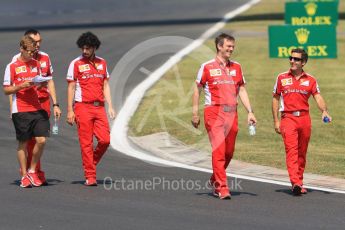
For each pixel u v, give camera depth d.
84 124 44.41
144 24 147.25
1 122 65.81
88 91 44.56
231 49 41.94
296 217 37.59
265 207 39.66
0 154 53.62
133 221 36.28
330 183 46.56
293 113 44.00
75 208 38.75
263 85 84.81
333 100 77.44
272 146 58.72
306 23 99.69
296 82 44.00
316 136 63.47
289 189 44.41
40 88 43.94
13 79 44.12
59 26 149.25
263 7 172.12
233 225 35.88
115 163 51.28
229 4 187.12
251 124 42.56
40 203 39.75
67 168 49.66
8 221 36.06
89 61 44.75
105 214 37.56
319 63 99.06
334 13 98.94
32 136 44.06
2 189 43.03
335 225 36.16
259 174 48.94
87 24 152.12
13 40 125.38
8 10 195.00
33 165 44.06
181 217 37.22
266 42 117.62
